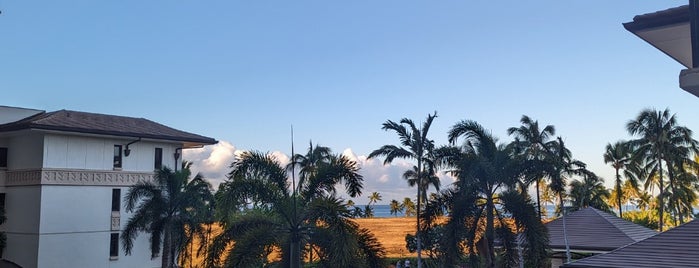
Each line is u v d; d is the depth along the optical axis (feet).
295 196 71.10
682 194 183.21
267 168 71.82
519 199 78.48
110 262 114.01
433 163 108.37
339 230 66.13
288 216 70.95
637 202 251.19
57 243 106.63
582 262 61.82
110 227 114.62
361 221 489.67
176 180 101.71
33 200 106.32
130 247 100.42
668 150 173.17
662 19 25.68
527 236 77.36
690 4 24.03
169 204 101.09
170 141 123.44
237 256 65.98
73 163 110.11
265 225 70.33
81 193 110.73
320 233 70.03
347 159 73.77
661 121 175.42
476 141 85.92
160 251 121.08
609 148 205.87
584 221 97.14
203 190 102.12
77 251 109.19
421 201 111.86
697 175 189.47
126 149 117.91
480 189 82.53
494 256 81.41
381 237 301.63
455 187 84.64
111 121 123.65
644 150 178.19
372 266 70.03
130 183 118.32
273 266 73.82
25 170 108.47
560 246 90.22
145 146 121.49
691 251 59.36
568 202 187.32
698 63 23.49
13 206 110.11
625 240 87.40
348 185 73.00
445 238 81.00
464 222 80.79
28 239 106.22
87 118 120.16
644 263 58.39
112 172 115.65
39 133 107.34
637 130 179.11
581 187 187.01
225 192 70.54
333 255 66.03
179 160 126.93
